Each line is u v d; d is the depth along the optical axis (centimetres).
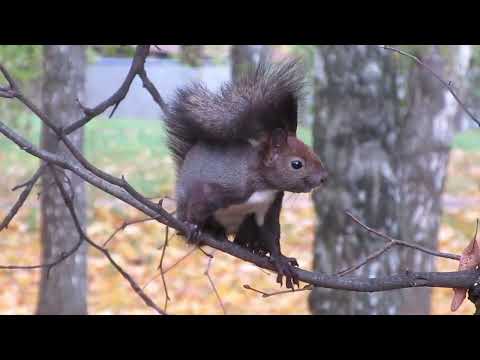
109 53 945
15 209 396
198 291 1055
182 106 417
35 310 920
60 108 812
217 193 396
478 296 339
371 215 675
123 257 1183
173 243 1256
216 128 403
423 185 883
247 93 406
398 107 682
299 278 378
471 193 1706
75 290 862
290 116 408
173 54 938
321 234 695
